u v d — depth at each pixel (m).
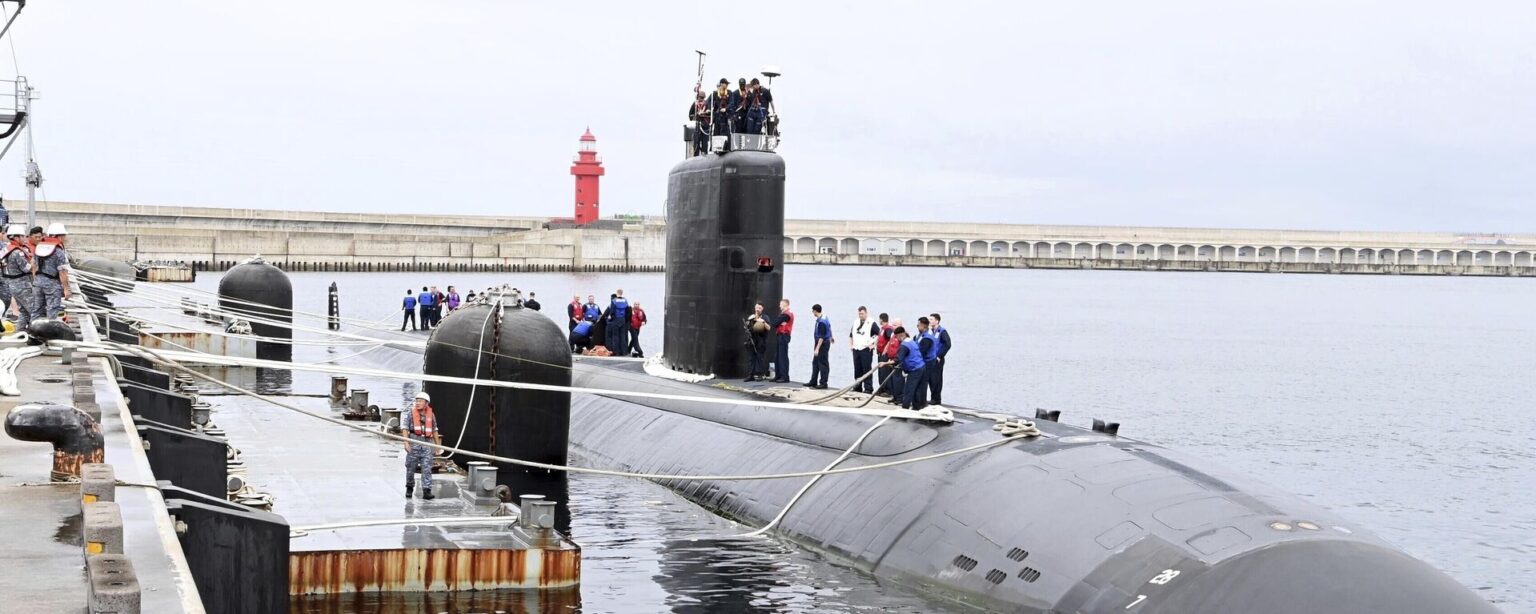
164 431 13.58
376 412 27.28
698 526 19.47
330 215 161.88
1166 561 12.77
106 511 7.13
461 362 22.61
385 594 15.16
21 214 127.88
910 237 178.62
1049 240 190.38
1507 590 20.16
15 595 7.00
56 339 17.55
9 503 9.20
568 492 21.95
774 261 23.59
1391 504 27.27
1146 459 15.01
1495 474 31.19
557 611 14.91
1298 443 36.53
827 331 23.56
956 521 15.44
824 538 17.36
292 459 21.55
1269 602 11.77
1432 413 44.28
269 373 42.53
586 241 151.25
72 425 9.77
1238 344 78.00
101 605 5.80
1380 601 11.48
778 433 20.38
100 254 117.88
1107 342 77.38
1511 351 75.38
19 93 29.50
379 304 90.56
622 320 33.66
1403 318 111.81
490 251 146.25
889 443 17.98
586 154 159.50
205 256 127.12
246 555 10.23
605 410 26.05
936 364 20.20
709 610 15.35
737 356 23.97
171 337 41.22
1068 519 14.19
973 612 14.23
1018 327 90.62
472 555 15.41
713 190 23.45
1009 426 16.62
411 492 18.42
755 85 23.30
